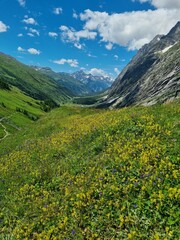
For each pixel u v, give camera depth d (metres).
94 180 13.81
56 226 11.93
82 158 16.83
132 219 10.56
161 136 15.62
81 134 21.12
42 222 12.45
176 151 13.66
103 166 14.66
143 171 12.91
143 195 11.39
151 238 9.40
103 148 16.98
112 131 18.61
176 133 15.39
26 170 18.55
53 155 19.50
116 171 13.70
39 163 18.98
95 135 19.42
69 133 23.58
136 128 17.50
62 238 11.03
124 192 11.90
